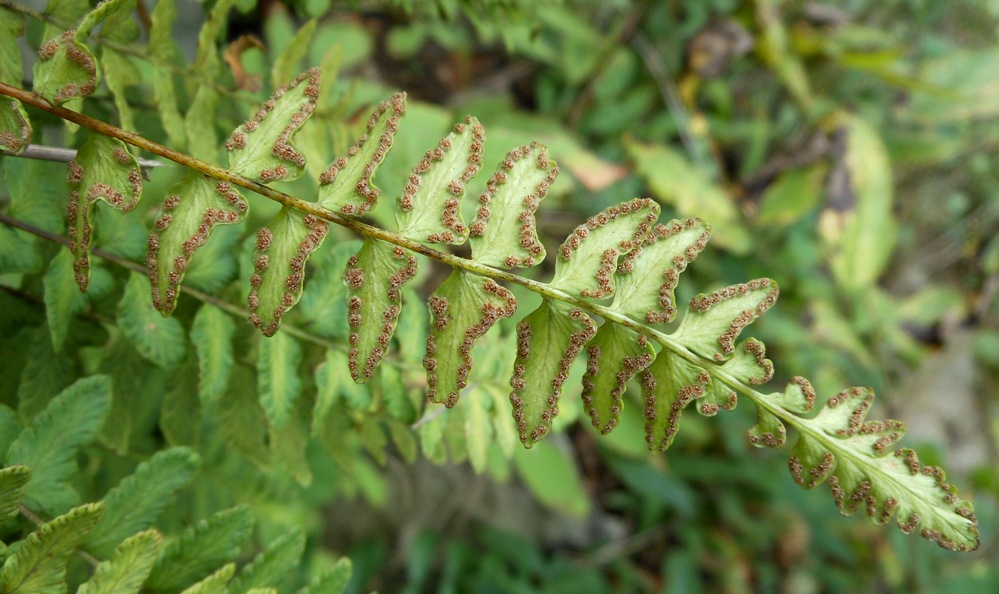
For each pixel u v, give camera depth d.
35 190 0.16
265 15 0.30
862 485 0.15
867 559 0.42
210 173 0.14
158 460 0.16
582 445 0.41
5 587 0.14
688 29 0.43
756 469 0.41
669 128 0.43
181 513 0.20
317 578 0.16
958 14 0.55
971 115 0.49
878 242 0.45
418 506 0.36
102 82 0.18
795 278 0.44
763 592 0.41
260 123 0.14
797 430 0.15
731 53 0.44
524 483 0.39
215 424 0.20
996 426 0.50
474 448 0.18
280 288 0.14
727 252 0.43
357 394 0.18
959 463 0.50
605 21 0.43
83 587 0.15
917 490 0.15
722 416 0.41
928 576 0.42
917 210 0.54
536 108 0.43
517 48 0.39
